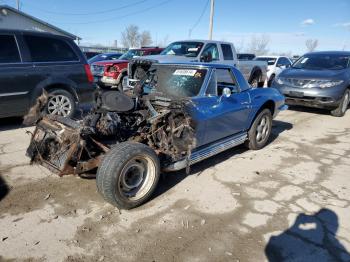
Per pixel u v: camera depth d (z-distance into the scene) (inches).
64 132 144.0
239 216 138.4
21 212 134.4
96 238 119.6
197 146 171.3
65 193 152.1
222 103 181.0
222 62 420.5
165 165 152.4
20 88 241.8
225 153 219.5
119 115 161.5
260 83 495.5
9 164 182.2
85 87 278.1
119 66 447.5
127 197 136.9
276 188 167.0
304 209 146.2
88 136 140.9
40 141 162.2
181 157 161.0
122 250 113.6
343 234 128.0
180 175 178.4
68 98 267.3
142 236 122.0
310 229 130.5
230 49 441.7
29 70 244.5
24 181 162.2
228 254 113.8
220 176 179.5
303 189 166.9
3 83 233.0
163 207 143.6
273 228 130.4
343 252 117.0
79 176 167.9
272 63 625.3
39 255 109.1
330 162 207.6
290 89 347.3
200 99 168.2
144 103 170.6
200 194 157.0
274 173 186.9
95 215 134.6
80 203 143.7
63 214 134.3
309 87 337.1
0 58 233.6
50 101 257.4
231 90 201.3
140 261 108.5
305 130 288.5
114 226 127.5
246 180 175.6
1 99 234.1
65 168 136.2
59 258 108.2
